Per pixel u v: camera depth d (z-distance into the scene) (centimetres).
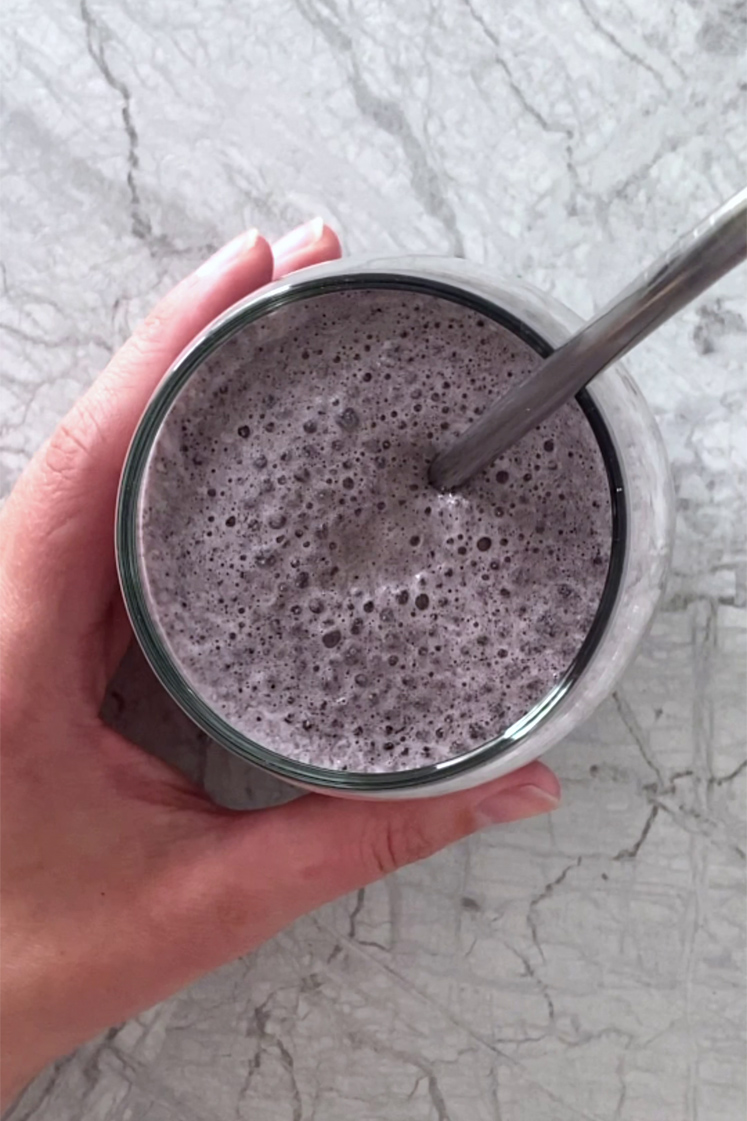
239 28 23
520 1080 24
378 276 19
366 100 23
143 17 23
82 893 21
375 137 23
